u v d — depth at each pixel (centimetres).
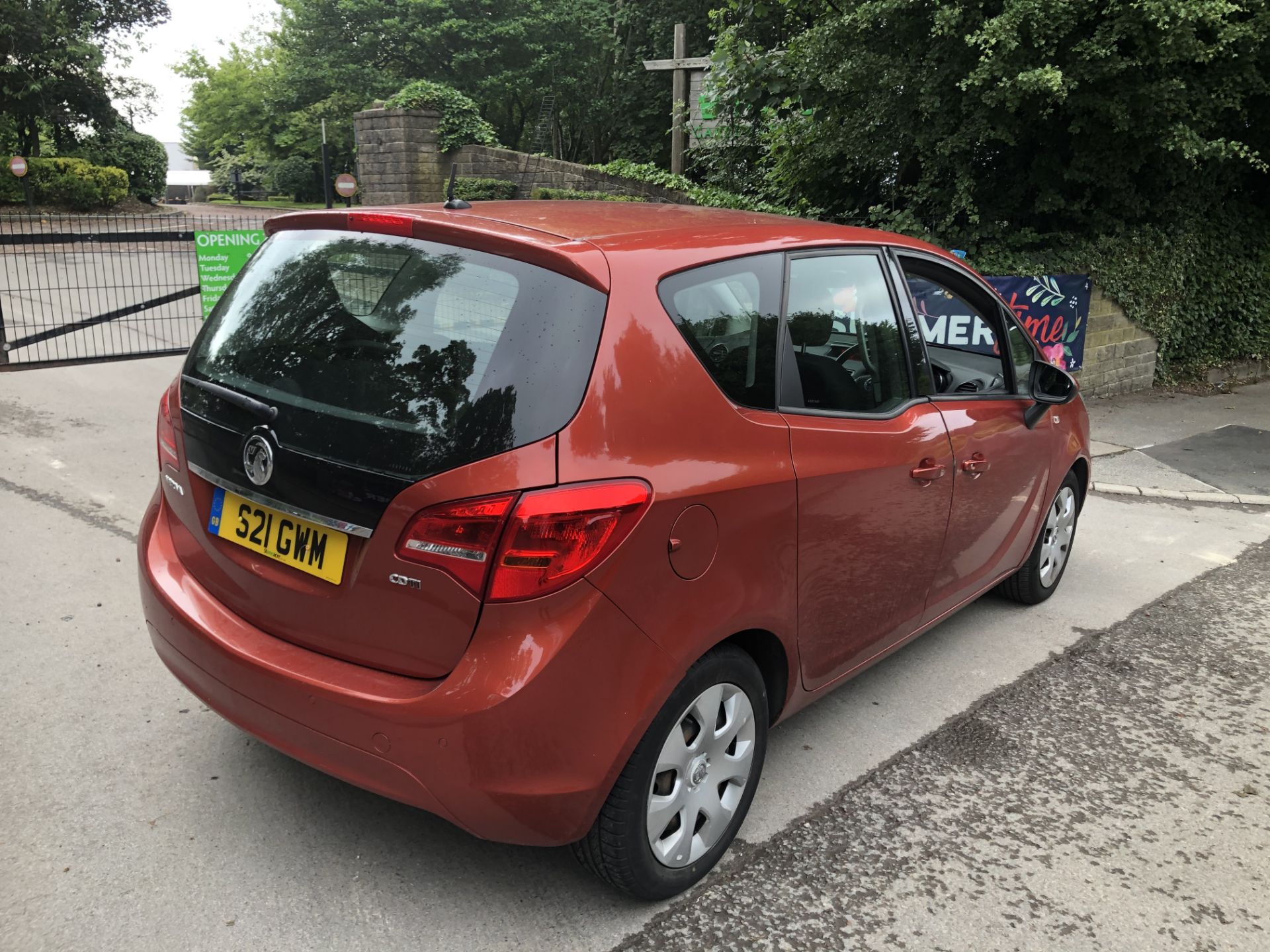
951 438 325
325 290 245
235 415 240
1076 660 409
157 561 268
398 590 208
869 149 948
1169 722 359
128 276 1023
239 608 244
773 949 233
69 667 347
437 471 203
